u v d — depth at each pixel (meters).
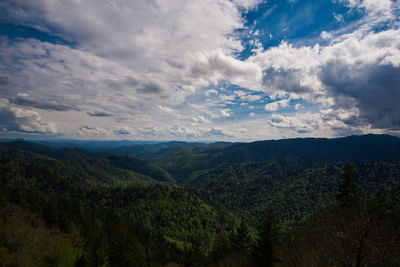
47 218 74.19
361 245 16.33
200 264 53.25
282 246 44.72
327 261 20.48
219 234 58.91
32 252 49.72
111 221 117.69
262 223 45.00
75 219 94.75
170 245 125.81
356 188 37.16
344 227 18.69
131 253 54.16
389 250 15.44
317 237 26.83
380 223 17.20
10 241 48.62
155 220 199.38
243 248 51.44
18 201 77.50
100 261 49.47
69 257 58.09
